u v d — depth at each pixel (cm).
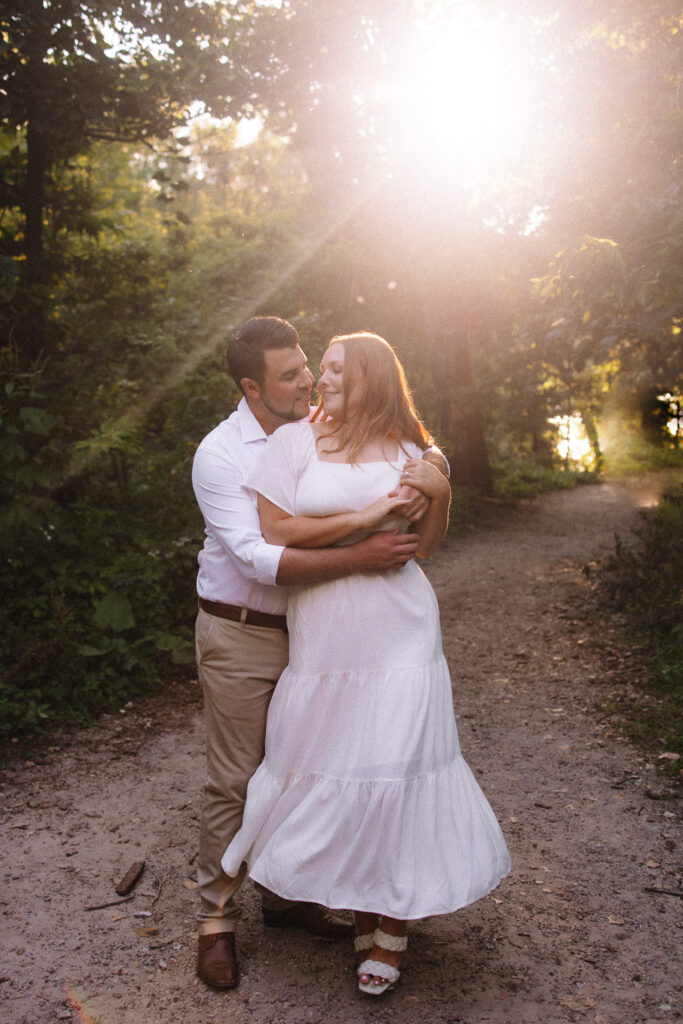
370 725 240
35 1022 248
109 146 1143
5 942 289
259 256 1561
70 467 638
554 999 258
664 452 2325
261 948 287
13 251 854
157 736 480
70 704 498
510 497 1712
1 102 693
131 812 389
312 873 240
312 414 264
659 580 702
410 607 248
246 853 258
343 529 238
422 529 250
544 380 1530
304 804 244
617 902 315
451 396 1522
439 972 272
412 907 235
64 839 363
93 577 589
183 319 977
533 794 413
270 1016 251
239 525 250
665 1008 253
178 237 1189
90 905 313
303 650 248
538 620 760
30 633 528
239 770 265
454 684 598
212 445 258
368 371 245
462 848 242
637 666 595
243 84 790
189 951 286
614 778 428
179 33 740
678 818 383
